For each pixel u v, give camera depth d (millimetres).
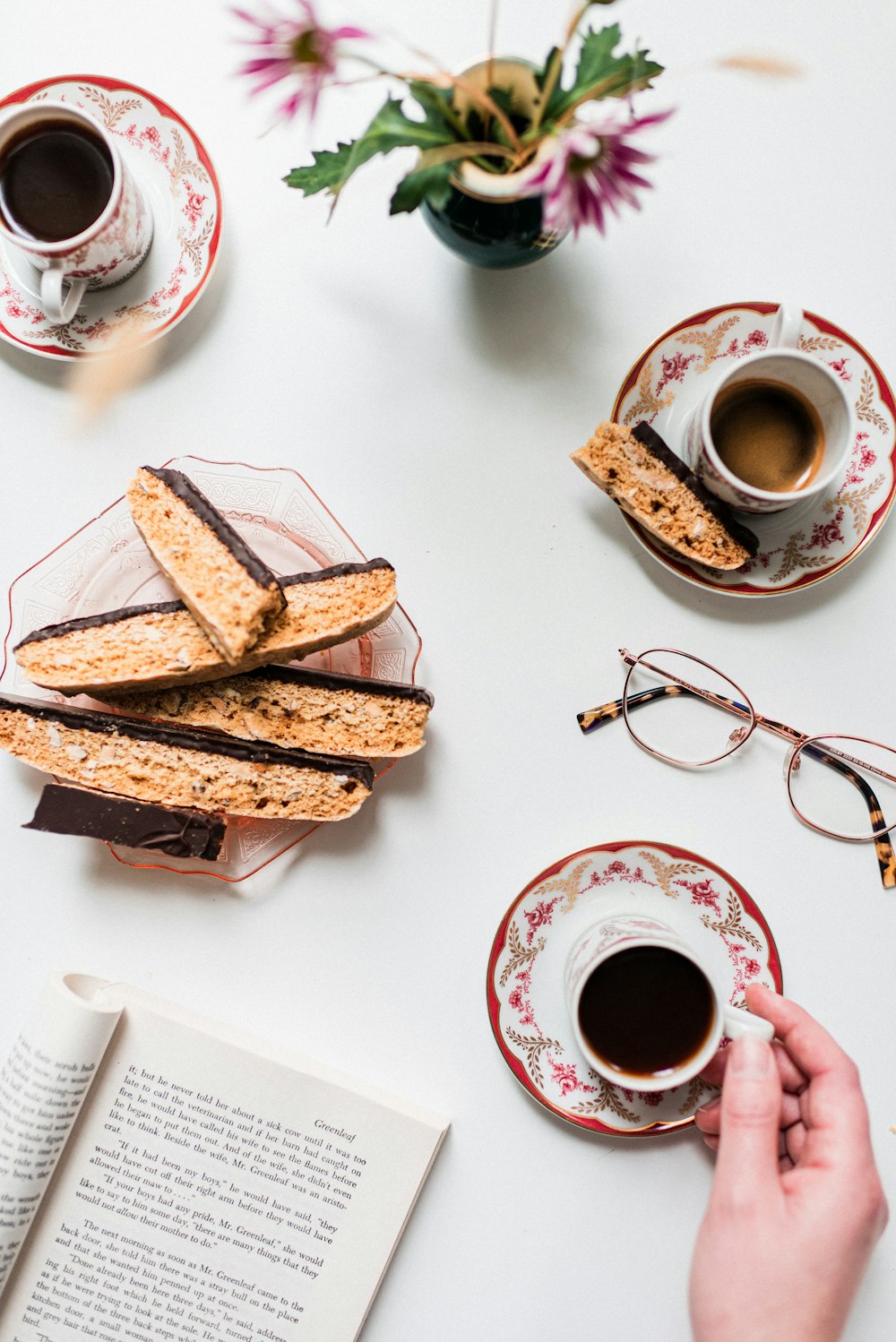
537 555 651
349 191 645
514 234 591
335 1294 643
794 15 645
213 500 636
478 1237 654
